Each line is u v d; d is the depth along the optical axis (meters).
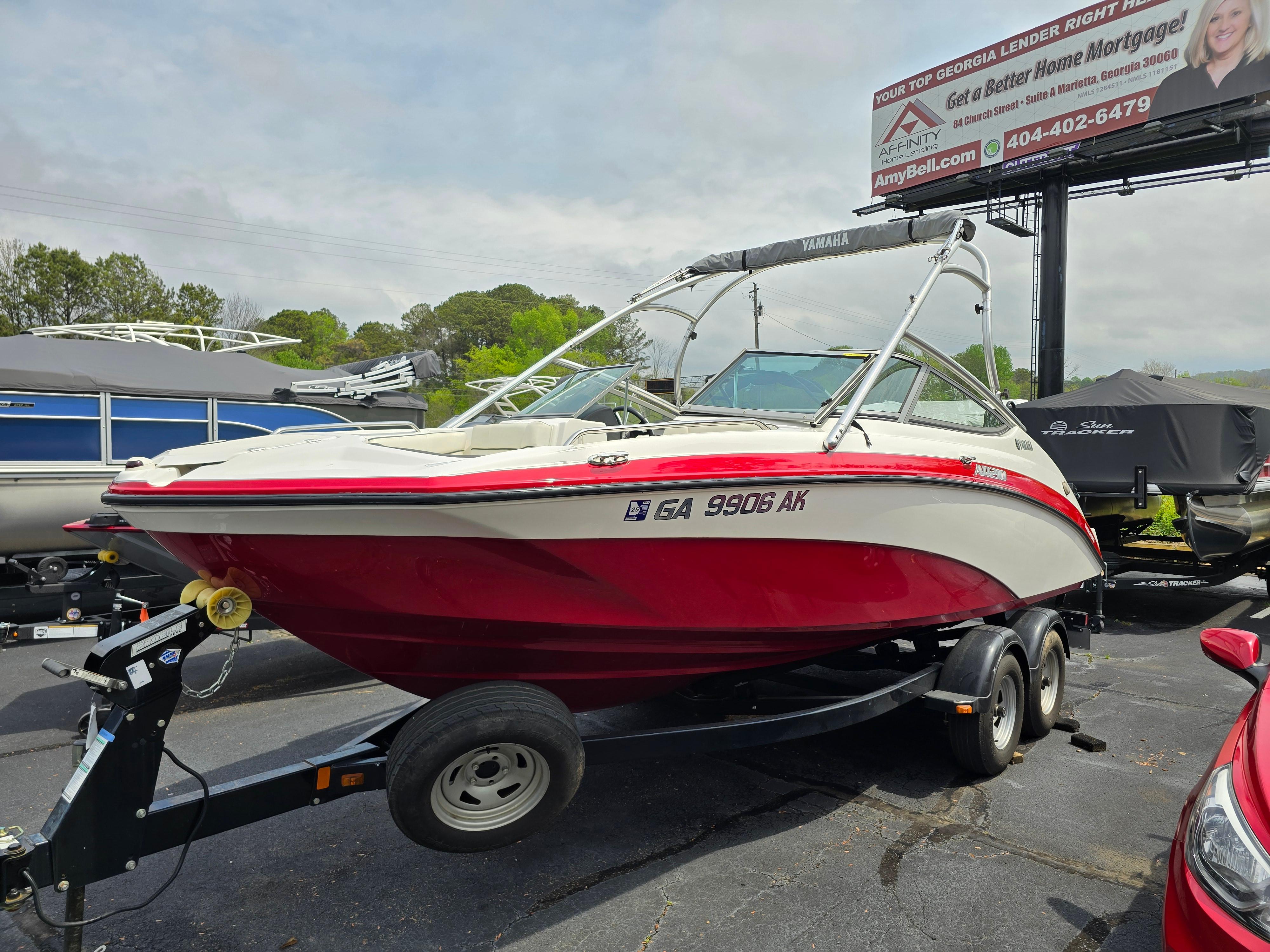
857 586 3.33
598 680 3.07
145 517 2.43
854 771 3.94
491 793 2.55
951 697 3.70
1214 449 7.35
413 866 2.99
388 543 2.38
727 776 3.87
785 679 4.22
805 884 2.86
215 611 2.43
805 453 3.05
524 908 2.71
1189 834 2.02
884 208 23.09
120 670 2.19
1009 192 20.81
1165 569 8.18
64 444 6.68
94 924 2.59
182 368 7.73
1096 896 2.79
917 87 21.61
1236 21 15.83
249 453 2.63
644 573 2.77
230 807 2.40
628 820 3.39
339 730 4.50
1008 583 4.19
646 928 2.59
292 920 2.63
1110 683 5.65
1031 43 19.03
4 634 4.75
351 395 8.55
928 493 3.47
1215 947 1.76
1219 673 5.94
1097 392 8.50
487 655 2.80
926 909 2.70
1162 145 17.34
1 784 3.74
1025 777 3.89
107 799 2.15
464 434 3.34
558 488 2.46
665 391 5.43
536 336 66.31
